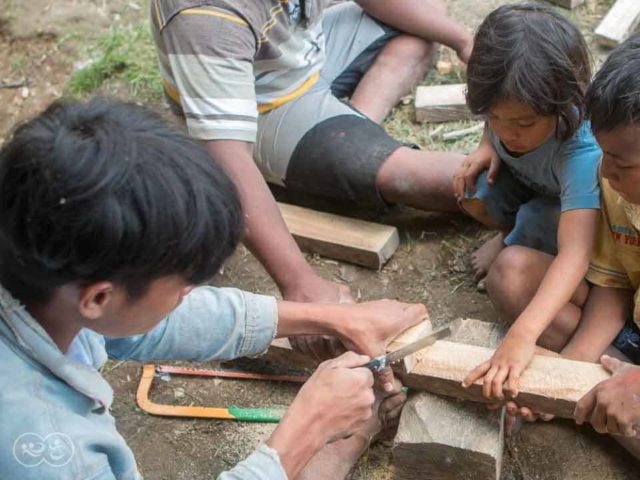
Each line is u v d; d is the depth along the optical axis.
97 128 0.94
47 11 3.32
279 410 1.95
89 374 1.12
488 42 1.67
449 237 2.34
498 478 1.68
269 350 1.91
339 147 2.30
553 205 1.96
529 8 1.71
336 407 1.39
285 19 2.20
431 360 1.67
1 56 3.28
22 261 0.96
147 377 2.04
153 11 2.08
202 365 2.09
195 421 1.96
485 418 1.64
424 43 2.71
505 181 2.04
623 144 1.44
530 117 1.66
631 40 1.51
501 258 1.86
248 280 2.31
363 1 2.64
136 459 1.90
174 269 0.99
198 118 1.96
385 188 2.30
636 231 1.68
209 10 1.95
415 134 2.63
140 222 0.92
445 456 1.62
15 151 0.93
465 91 1.96
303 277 1.87
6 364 1.04
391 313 1.67
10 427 1.02
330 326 1.63
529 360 1.60
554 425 1.84
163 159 0.94
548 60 1.61
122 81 3.03
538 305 1.64
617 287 1.79
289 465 1.33
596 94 1.48
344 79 2.69
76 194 0.90
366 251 2.25
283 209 2.42
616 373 1.54
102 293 1.00
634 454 1.72
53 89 3.15
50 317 1.07
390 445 1.86
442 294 2.20
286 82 2.33
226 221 0.99
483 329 1.84
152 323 1.10
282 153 2.37
